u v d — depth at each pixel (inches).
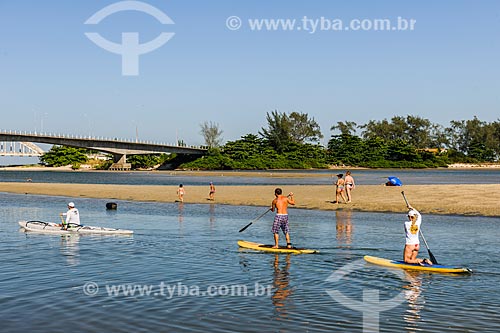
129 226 1018.7
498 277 570.6
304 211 1299.2
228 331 390.3
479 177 3959.2
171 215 1231.5
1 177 4355.3
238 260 666.8
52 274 582.6
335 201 1481.3
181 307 453.1
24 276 571.5
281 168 6653.5
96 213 1291.8
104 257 688.4
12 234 912.9
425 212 1230.3
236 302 469.1
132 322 411.5
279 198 739.4
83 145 6082.7
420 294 497.4
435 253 713.0
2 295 490.6
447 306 456.1
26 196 1950.1
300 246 776.9
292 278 564.4
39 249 754.2
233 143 6727.4
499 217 1129.4
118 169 6771.7
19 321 413.7
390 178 1994.3
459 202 1375.5
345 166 7145.7
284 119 7249.0
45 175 4938.5
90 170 7007.9
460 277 570.9
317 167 6875.0
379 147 7367.1
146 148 6427.2
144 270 604.4
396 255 703.1
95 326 402.0
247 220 1120.8
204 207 1444.4
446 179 3511.3
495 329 394.9
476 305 459.2
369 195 1631.4
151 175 4751.5
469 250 735.1
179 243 804.6
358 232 923.4
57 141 5905.5
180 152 6569.9
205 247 767.1
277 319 419.8
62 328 397.4
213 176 4232.3
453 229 946.7
